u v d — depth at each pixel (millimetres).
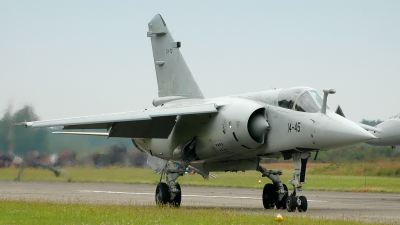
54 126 51344
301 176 48688
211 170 56438
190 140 53656
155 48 65188
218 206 53906
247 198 65500
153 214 40531
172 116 53875
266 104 49750
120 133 54656
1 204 47344
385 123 74938
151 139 60000
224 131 50031
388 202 60344
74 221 36562
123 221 35906
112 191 76562
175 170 52938
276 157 51594
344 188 84438
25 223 35625
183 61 62531
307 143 46156
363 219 40562
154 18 65375
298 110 47031
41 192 72062
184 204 56594
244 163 53406
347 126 43781
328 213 46125
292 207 47000
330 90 44812
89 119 51562
